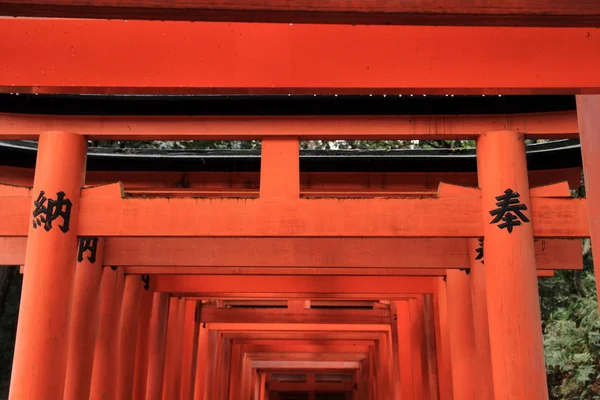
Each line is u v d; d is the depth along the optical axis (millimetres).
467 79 5793
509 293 7656
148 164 11289
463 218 7984
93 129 8539
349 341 23734
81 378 9570
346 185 11422
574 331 16938
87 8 3715
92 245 10016
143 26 5969
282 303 19828
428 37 5883
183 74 5898
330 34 5926
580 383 17062
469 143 20062
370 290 14141
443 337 13039
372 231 7934
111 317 11117
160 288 13734
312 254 10312
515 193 7934
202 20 3918
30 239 8148
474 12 3818
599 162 4762
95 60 5914
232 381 23188
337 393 42156
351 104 8250
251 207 8062
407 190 11406
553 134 8305
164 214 8086
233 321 17531
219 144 20781
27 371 7770
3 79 5859
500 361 7586
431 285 14094
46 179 8273
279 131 8398
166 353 14672
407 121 8398
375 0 3816
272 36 5953
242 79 5859
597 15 3816
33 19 5961
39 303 7922
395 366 17562
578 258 10055
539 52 5785
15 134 8508
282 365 29453
